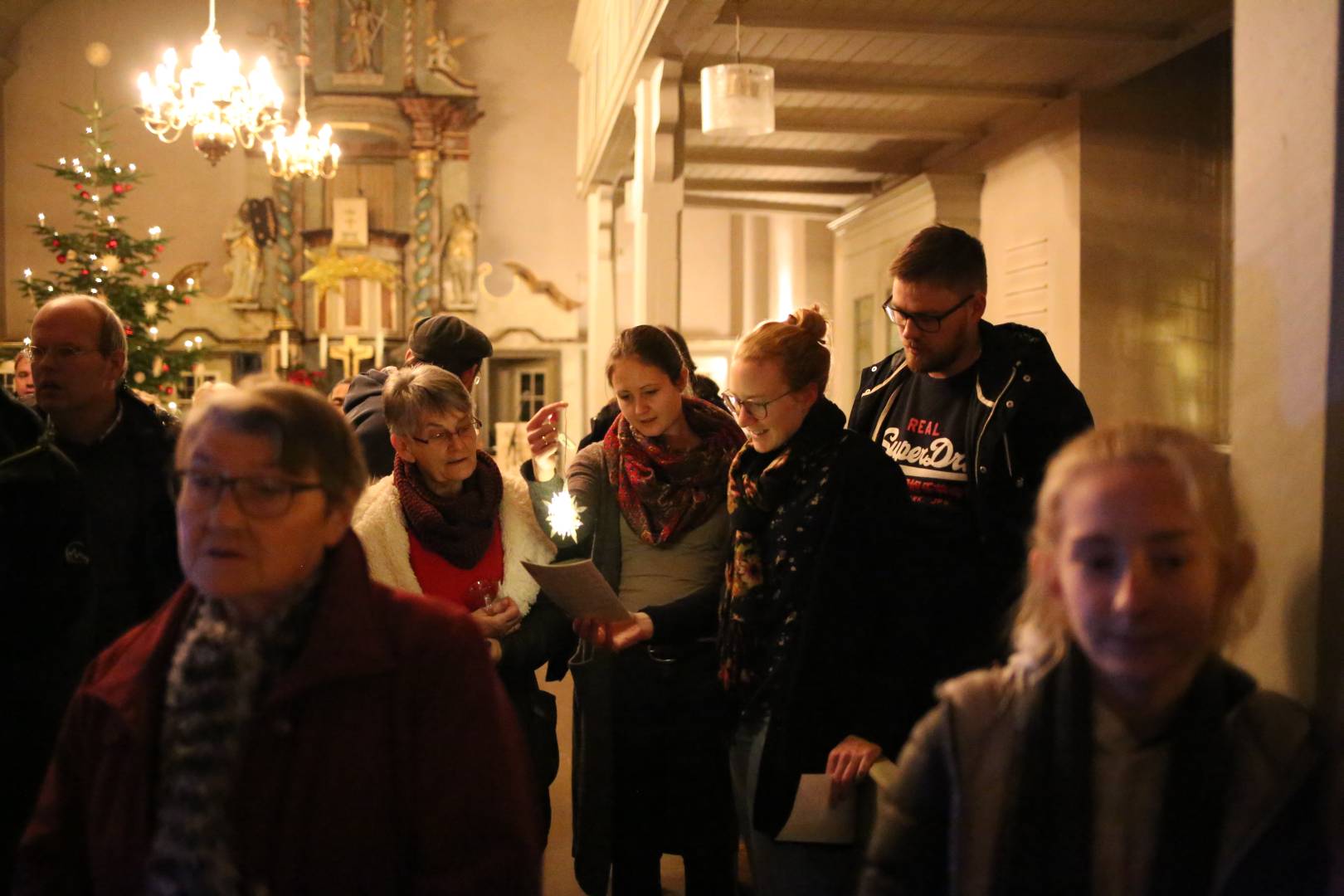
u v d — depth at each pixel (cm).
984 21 465
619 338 246
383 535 232
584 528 249
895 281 230
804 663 199
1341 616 132
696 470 246
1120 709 119
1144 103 557
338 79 1336
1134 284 560
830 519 203
